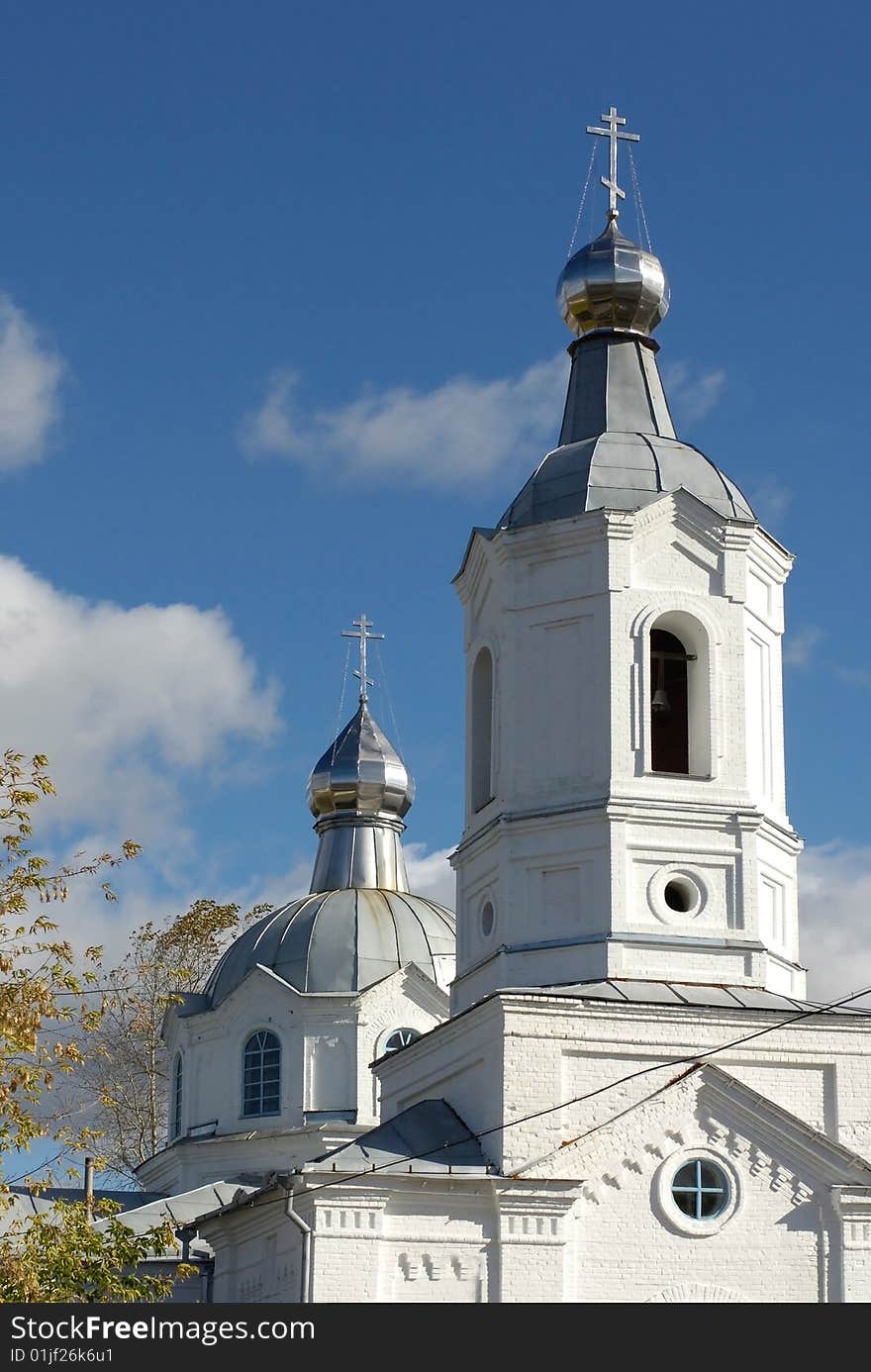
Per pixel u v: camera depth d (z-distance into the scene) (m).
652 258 46.41
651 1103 38.09
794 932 42.00
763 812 41.22
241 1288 42.00
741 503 43.31
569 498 42.56
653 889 40.19
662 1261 37.47
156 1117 71.00
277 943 59.75
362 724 65.31
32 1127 32.03
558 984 39.72
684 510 42.19
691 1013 38.59
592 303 46.09
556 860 40.56
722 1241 37.81
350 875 63.12
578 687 41.34
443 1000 58.31
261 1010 58.28
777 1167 38.41
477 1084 38.91
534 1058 37.81
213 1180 57.12
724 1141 38.28
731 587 42.16
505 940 40.59
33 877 32.31
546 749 41.31
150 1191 59.72
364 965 58.66
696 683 41.88
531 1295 36.72
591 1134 37.66
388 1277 36.47
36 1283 31.92
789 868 42.25
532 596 42.25
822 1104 39.09
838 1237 38.25
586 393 45.53
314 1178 36.75
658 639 42.31
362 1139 38.53
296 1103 57.06
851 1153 38.53
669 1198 37.78
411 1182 36.78
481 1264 36.81
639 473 42.94
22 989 31.75
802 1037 39.09
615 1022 38.31
